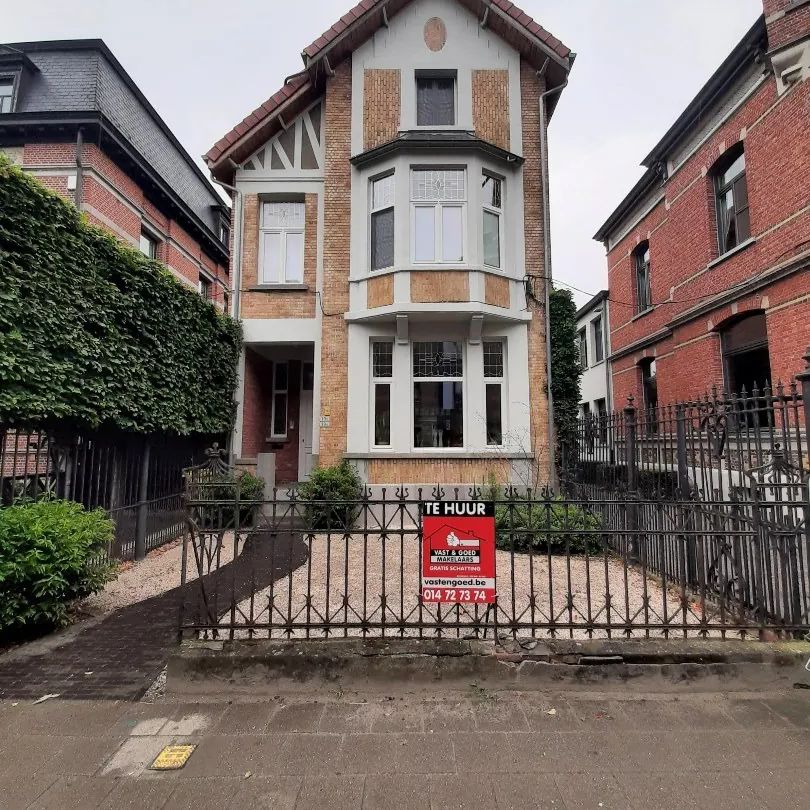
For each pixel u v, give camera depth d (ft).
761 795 7.87
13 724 9.76
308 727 9.62
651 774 8.33
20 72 40.83
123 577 20.13
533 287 31.96
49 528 14.21
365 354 31.55
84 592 15.07
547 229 32.48
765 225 29.91
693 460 18.34
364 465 30.35
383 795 7.86
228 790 7.97
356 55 33.42
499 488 26.63
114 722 9.82
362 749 8.97
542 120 33.27
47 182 39.70
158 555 24.47
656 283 44.98
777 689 10.94
